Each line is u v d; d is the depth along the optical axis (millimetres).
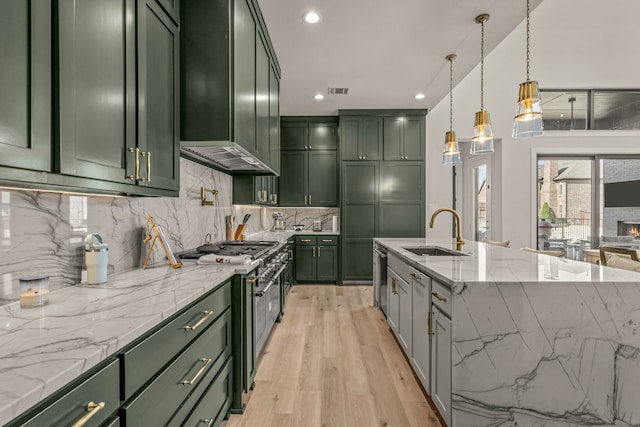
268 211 5910
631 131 5375
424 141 5137
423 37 2924
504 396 1562
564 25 5227
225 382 1781
